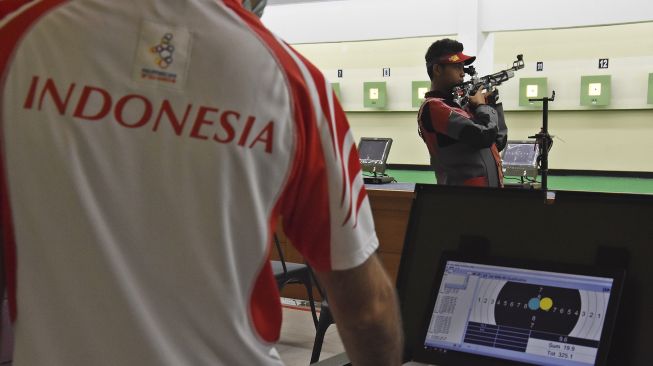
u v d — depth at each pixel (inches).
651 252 35.3
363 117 343.9
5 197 22.9
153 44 23.3
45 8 23.7
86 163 22.4
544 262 37.4
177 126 23.0
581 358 34.8
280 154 24.0
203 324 23.2
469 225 40.7
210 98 23.3
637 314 35.0
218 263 23.1
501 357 36.9
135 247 22.7
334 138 25.5
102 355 22.5
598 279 35.5
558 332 35.8
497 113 127.7
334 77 343.3
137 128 22.8
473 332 38.1
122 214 22.6
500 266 38.5
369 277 26.8
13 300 23.3
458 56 124.1
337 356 38.7
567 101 300.5
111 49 23.1
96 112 22.6
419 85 324.2
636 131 294.0
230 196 23.2
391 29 269.0
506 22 249.4
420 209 42.4
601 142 299.9
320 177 25.1
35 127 22.5
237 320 23.6
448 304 39.3
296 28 285.6
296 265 105.2
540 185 158.7
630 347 34.9
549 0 242.5
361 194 26.9
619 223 36.4
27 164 22.6
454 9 256.1
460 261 39.8
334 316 28.0
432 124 120.9
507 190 39.9
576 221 37.6
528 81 302.4
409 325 41.0
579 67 296.8
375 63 334.3
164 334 22.9
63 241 22.4
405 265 42.0
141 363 22.6
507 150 203.3
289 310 132.1
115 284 22.3
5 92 22.9
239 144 23.3
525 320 36.9
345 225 25.8
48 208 22.5
